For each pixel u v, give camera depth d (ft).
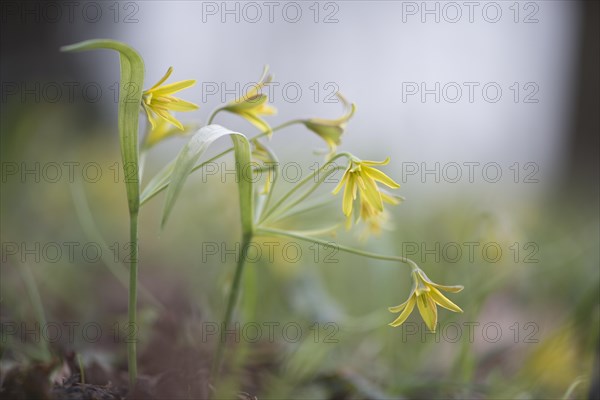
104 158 2.57
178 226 2.17
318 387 1.24
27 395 0.86
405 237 2.08
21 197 2.18
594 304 1.31
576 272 1.93
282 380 1.23
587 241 2.17
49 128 2.44
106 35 3.14
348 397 1.23
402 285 1.75
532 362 1.34
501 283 1.52
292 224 1.53
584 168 4.91
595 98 5.17
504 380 1.35
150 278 1.89
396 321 0.90
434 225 2.36
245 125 2.64
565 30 4.93
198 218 1.90
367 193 0.91
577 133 5.11
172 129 1.05
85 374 0.98
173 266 2.09
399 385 1.25
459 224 2.08
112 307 1.53
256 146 0.98
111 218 2.41
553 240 2.56
